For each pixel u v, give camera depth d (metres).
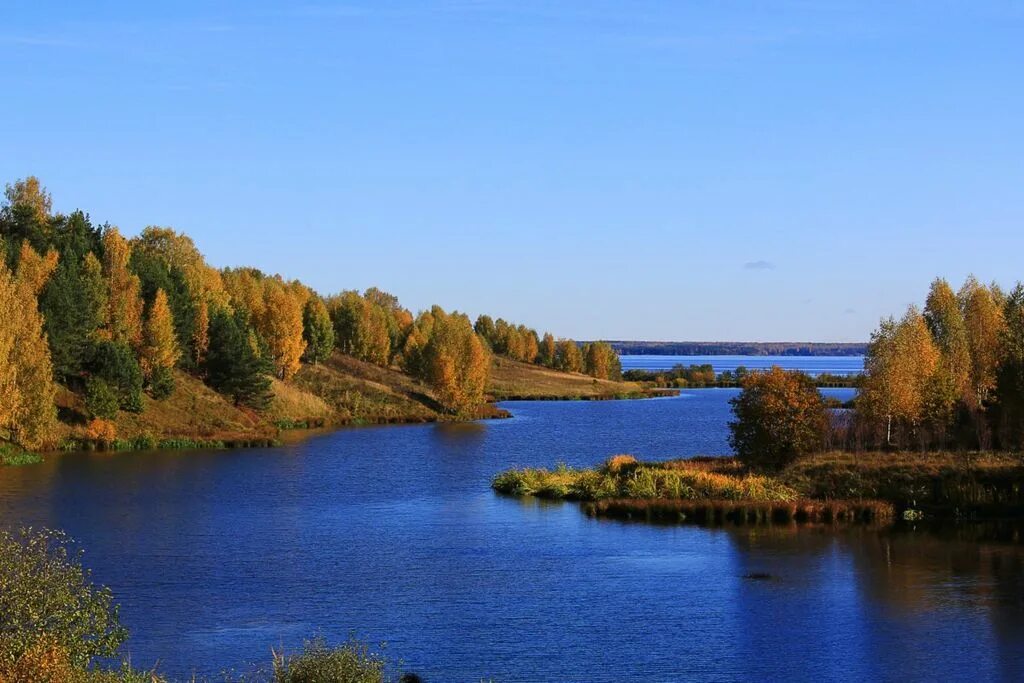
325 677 23.77
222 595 39.09
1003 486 60.72
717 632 34.28
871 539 50.53
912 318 75.75
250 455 90.31
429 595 39.19
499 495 67.12
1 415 79.88
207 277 140.50
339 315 172.88
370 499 65.12
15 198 124.00
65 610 23.23
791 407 67.62
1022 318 73.69
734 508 56.69
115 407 94.06
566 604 37.88
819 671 30.38
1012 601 38.28
